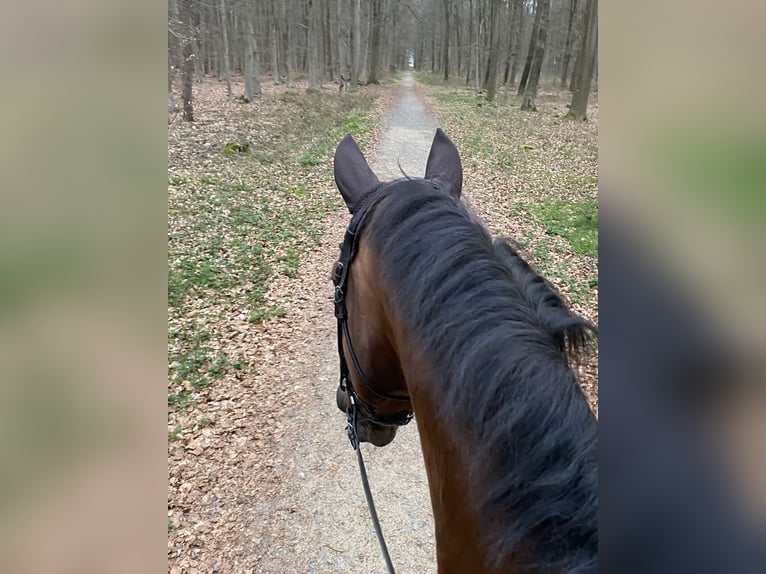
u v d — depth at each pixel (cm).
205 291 697
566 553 87
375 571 354
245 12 2211
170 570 346
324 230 935
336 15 3175
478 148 1612
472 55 3941
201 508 394
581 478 89
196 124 1670
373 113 2261
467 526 106
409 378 127
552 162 1506
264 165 1305
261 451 452
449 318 116
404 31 5650
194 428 468
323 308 692
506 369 102
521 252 148
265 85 3052
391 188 169
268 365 568
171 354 564
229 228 895
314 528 384
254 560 358
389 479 429
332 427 483
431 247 131
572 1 2748
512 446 96
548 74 4175
